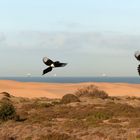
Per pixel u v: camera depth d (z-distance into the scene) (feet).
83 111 156.04
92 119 135.44
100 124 122.11
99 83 359.46
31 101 214.28
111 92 313.73
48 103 192.95
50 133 100.12
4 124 123.44
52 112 156.15
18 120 135.13
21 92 309.42
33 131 107.24
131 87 341.82
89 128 113.80
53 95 299.17
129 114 144.97
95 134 100.17
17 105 187.93
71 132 107.04
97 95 220.02
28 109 172.65
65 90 328.29
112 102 196.24
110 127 114.73
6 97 223.30
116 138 92.68
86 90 222.48
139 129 105.70
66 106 179.01
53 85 356.59
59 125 121.08
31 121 131.23
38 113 155.22
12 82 361.30
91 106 173.58
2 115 133.18
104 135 98.53
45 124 121.90
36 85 352.28
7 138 95.96
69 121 128.36
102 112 148.15
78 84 360.69
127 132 102.53
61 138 92.79
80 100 203.31
